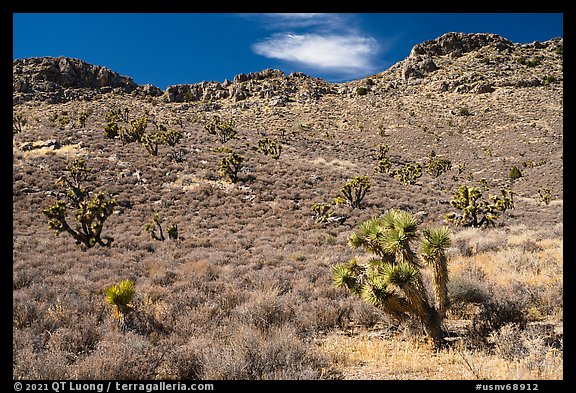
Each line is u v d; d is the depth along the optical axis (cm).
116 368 523
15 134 4794
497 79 12125
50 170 3619
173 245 2219
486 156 7400
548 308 771
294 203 3375
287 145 6494
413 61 14712
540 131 8094
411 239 661
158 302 959
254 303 842
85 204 2180
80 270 1409
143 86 13875
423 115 10469
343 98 13125
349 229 2725
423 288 664
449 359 578
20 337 630
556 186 5250
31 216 2752
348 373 550
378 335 746
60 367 528
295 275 1302
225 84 14225
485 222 2684
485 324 702
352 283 704
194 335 719
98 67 12825
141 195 3394
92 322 758
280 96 12625
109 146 4588
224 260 1712
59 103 10681
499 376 500
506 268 1158
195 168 4100
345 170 4734
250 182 3831
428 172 6372
